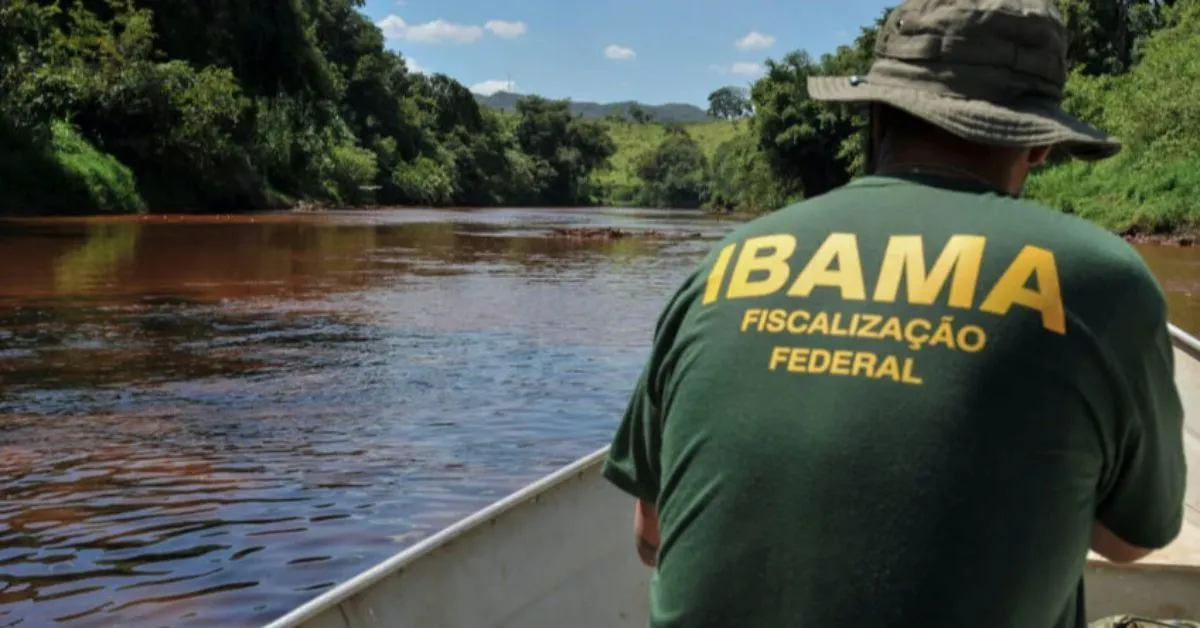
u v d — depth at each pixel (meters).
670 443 1.35
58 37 36.69
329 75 57.91
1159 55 33.12
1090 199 29.44
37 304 11.82
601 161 115.38
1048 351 1.19
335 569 4.28
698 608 1.25
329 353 9.08
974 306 1.21
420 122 79.19
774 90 49.41
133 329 10.17
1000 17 1.38
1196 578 2.62
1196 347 2.84
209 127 38.56
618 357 9.09
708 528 1.26
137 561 4.35
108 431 6.34
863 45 46.91
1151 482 1.30
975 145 1.38
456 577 2.34
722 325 1.33
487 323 11.07
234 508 4.98
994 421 1.17
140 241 21.55
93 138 35.28
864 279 1.27
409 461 5.77
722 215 62.09
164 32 44.28
